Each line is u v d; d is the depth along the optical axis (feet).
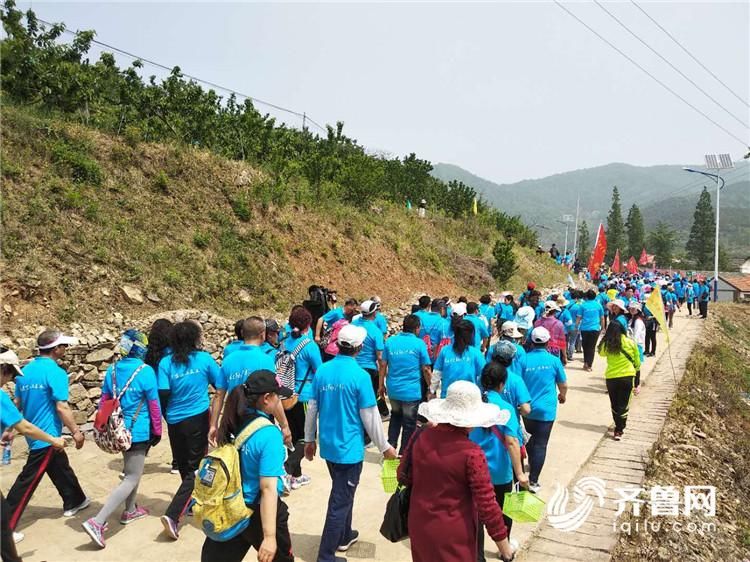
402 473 12.60
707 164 164.96
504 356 17.12
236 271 41.96
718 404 47.29
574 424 32.65
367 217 68.64
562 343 35.70
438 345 29.89
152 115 51.85
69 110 44.04
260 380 11.95
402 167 100.17
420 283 64.85
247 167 54.54
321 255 53.11
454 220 101.09
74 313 28.71
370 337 26.76
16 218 31.42
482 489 10.97
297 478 22.11
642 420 33.99
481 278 78.07
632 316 49.70
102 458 23.85
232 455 11.50
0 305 26.53
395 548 17.63
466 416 11.41
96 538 16.44
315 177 65.36
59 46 45.62
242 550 12.14
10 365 16.20
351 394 15.53
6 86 40.78
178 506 17.33
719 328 90.79
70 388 25.55
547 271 107.24
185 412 17.87
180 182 45.85
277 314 40.45
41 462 16.80
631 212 393.70
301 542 17.66
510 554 11.10
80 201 35.58
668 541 22.17
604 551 18.13
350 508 16.55
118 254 34.60
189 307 35.27
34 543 16.89
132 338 17.80
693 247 345.31
